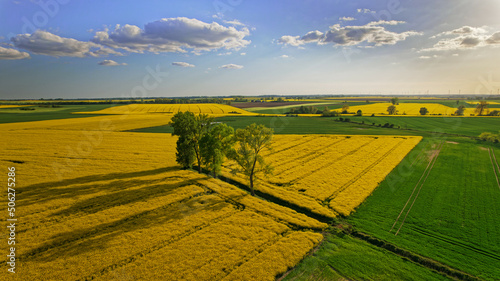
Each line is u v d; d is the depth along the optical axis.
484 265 23.75
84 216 29.81
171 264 22.12
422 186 42.16
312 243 26.19
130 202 33.78
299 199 37.00
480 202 36.12
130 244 24.78
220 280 20.72
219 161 43.03
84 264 21.81
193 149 46.59
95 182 40.38
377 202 36.66
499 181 44.03
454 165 53.00
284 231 28.41
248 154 38.47
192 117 46.16
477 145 69.94
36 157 53.16
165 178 43.31
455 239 27.64
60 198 34.12
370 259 24.45
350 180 44.53
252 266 22.30
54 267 21.28
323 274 22.39
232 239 26.11
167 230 27.36
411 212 33.56
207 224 29.09
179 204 33.78
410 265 23.89
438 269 23.45
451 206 35.06
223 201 35.31
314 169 50.09
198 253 23.70
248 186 42.47
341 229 29.81
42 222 28.38
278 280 21.53
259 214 31.81
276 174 47.34
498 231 29.02
